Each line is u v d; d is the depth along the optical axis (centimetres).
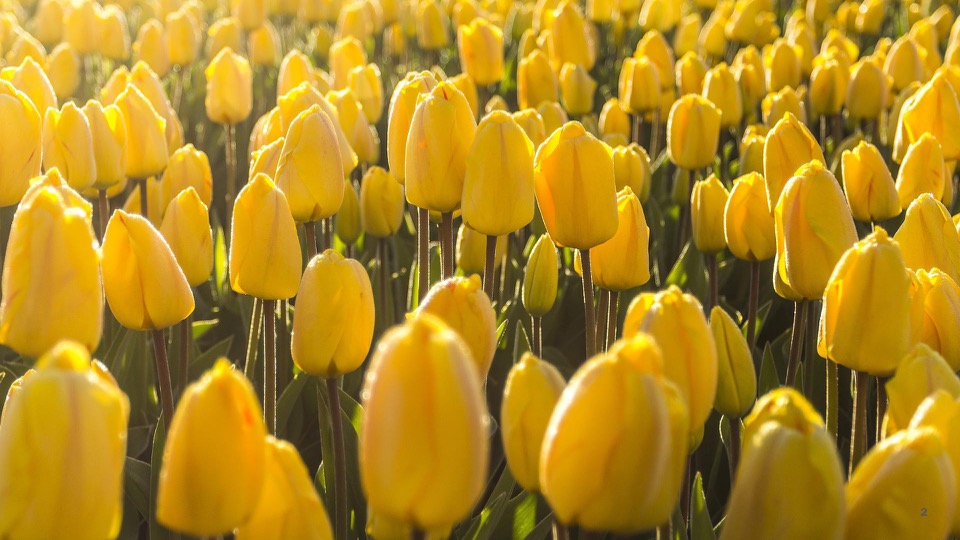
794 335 97
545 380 70
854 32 296
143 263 83
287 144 99
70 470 63
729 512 65
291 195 99
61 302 75
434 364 61
